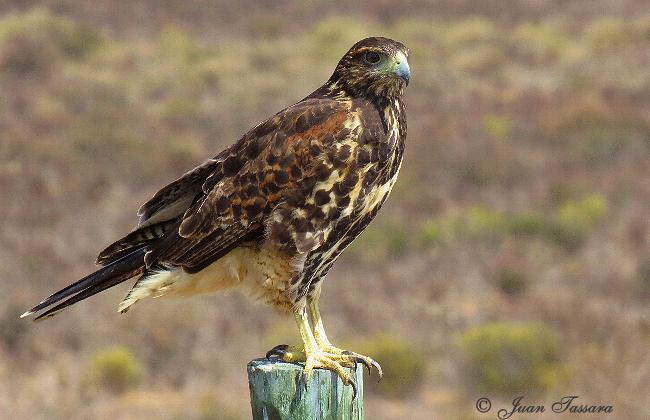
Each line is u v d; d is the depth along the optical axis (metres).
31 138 31.66
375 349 16.12
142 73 46.41
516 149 32.56
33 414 14.63
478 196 28.09
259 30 58.19
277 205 6.59
